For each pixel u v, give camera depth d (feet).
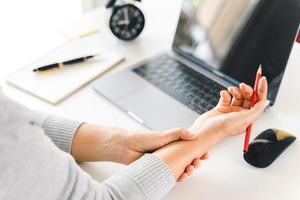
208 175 1.94
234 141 2.14
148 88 2.52
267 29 2.30
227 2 2.54
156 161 1.81
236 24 2.48
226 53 2.53
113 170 2.01
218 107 2.20
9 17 4.85
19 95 2.53
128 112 2.34
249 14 2.40
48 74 2.68
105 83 2.58
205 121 2.11
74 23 3.36
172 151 1.89
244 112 2.06
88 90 2.57
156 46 3.03
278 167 1.97
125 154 1.99
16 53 3.00
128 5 2.97
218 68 2.58
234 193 1.84
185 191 1.86
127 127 2.27
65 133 2.09
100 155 2.03
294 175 1.92
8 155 1.22
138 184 1.70
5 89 2.57
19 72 2.71
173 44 2.88
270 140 2.04
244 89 2.09
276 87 2.27
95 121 2.32
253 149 2.00
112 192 1.66
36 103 2.46
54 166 1.37
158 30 3.25
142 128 2.25
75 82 2.60
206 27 2.66
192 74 2.64
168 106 2.36
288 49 2.19
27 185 1.29
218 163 2.01
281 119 2.29
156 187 1.73
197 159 1.94
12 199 1.28
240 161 2.02
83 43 3.06
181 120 2.25
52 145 1.41
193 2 2.75
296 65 2.77
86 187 1.53
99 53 2.90
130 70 2.70
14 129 1.22
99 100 2.48
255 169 1.96
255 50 2.36
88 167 2.04
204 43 2.67
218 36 2.58
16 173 1.25
